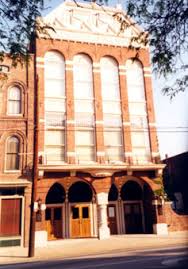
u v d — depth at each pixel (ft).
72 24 80.07
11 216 64.85
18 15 20.01
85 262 40.57
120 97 80.12
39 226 65.57
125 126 78.02
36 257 51.90
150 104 82.12
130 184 80.64
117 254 47.73
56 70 76.79
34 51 76.84
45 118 72.64
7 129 68.69
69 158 71.67
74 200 75.36
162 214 74.64
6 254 56.54
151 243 59.36
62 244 65.41
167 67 21.57
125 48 83.35
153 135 79.97
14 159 68.13
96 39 81.30
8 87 71.15
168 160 86.48
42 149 69.87
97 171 71.77
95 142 75.10
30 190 66.69
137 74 83.92
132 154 76.95
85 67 79.56
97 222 72.43
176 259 36.45
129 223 78.18
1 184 64.54
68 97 75.31
